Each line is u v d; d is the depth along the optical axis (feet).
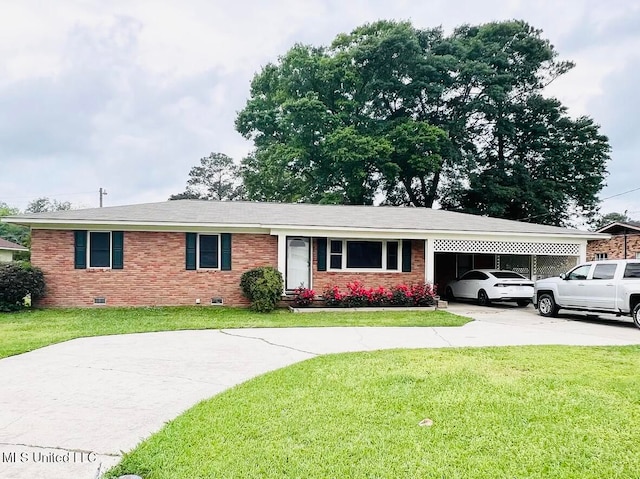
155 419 14.78
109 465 11.41
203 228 47.62
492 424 14.07
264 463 11.42
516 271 66.44
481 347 26.86
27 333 31.32
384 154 96.89
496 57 104.83
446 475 10.88
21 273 43.19
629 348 26.48
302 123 101.86
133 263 47.03
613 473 10.99
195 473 10.89
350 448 12.32
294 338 30.53
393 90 105.50
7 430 13.74
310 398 16.65
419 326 36.60
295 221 49.57
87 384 18.89
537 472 11.04
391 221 54.19
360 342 29.07
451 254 67.82
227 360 23.66
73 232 46.03
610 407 15.56
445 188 118.11
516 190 104.47
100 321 37.52
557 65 110.42
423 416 14.76
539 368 21.16
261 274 46.47
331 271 51.83
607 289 38.22
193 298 48.21
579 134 107.45
